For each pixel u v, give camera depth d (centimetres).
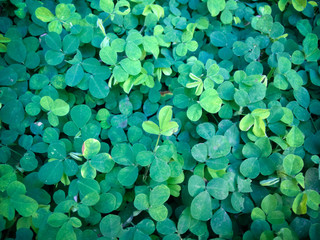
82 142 24
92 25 29
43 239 20
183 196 23
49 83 27
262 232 21
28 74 27
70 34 27
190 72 28
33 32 29
